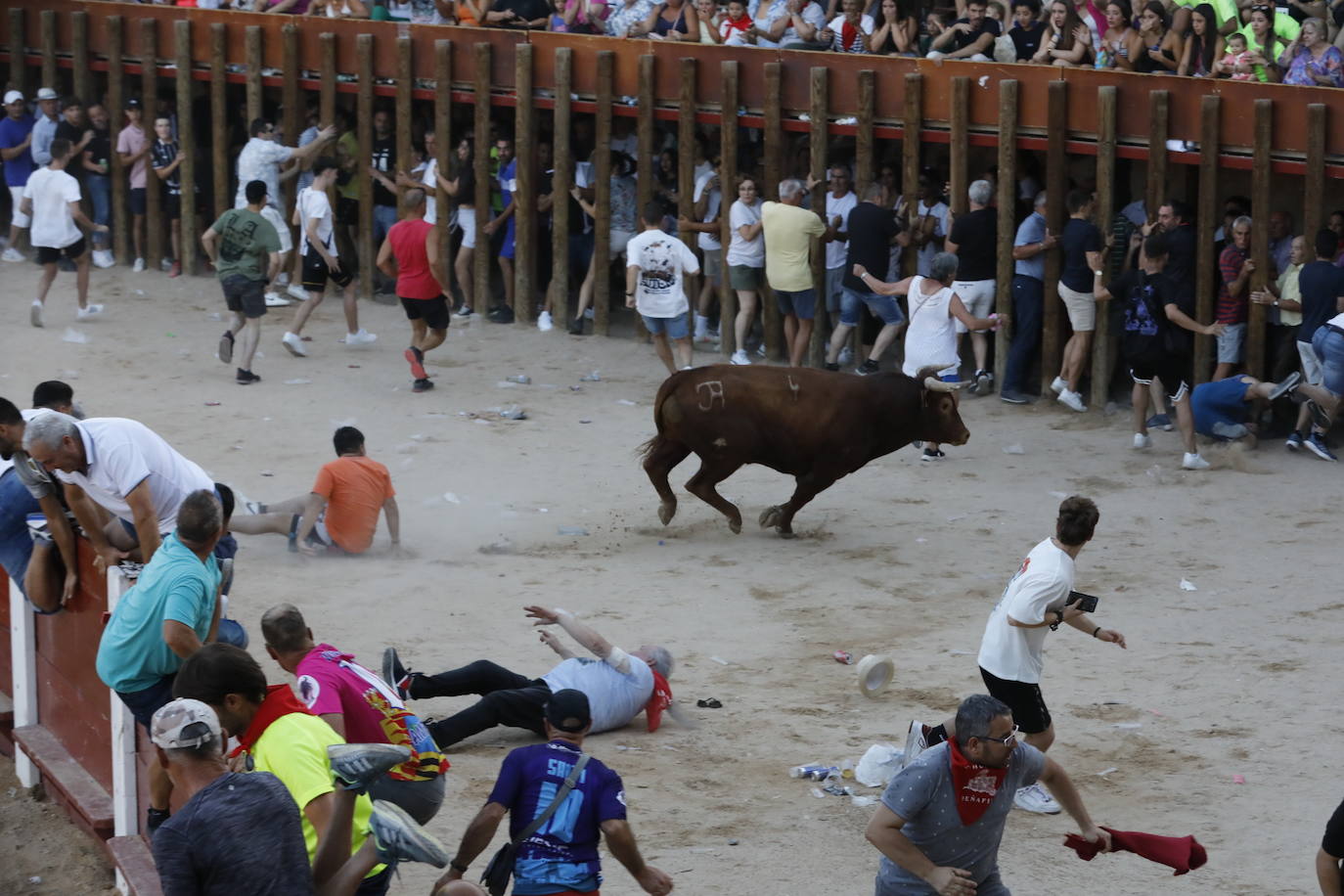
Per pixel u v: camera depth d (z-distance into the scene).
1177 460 38.28
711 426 31.64
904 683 24.70
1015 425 41.53
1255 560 31.12
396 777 16.55
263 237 43.59
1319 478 36.66
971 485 36.69
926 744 17.98
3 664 24.38
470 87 51.47
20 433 19.19
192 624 16.59
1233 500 35.22
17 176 60.06
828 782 20.88
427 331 50.00
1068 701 24.02
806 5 48.03
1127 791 20.78
